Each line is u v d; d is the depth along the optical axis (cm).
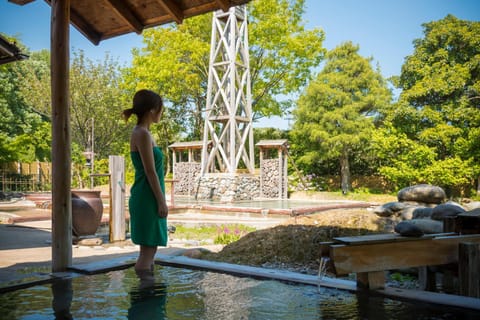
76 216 659
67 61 369
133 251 562
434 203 703
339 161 2505
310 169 2561
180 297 249
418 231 280
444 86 2025
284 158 1970
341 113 2262
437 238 292
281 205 1437
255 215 1216
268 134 2836
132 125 3041
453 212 471
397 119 2147
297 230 584
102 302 237
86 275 318
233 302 237
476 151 1930
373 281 263
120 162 702
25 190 2311
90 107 2902
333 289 267
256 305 230
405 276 434
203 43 2392
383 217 627
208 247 602
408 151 2100
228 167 1881
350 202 1739
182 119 2978
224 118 1911
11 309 223
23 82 3159
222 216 1262
